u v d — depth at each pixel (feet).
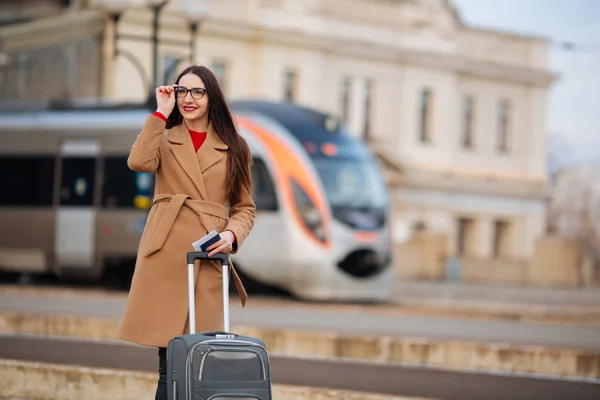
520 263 159.53
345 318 70.13
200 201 26.68
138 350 49.24
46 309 69.87
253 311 75.66
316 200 89.86
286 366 46.75
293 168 90.53
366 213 92.17
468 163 220.23
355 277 90.89
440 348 49.26
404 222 207.72
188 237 26.61
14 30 178.29
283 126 92.38
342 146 93.40
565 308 94.48
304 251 89.15
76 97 170.60
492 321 69.21
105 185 98.84
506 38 224.53
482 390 40.47
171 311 26.50
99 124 99.76
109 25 168.45
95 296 84.58
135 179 97.19
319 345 51.55
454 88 215.92
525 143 228.63
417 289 129.59
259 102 95.55
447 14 214.69
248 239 91.35
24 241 102.53
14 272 103.96
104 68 168.86
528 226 227.61
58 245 100.78
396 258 162.81
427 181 209.97
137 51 170.81
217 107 27.07
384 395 34.32
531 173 229.45
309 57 194.29
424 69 211.41
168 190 26.94
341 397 34.58
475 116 221.25
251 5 187.11
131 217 97.35
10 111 105.40
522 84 227.61
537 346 50.96
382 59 205.98
